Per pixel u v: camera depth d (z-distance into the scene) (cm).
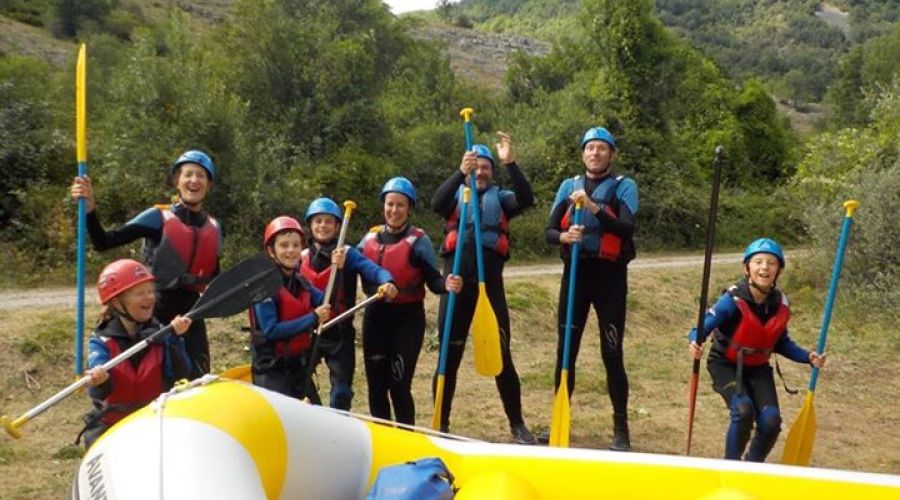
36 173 1582
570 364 567
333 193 2002
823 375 890
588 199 526
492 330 521
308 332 454
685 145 3180
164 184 1587
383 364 528
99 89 2009
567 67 3603
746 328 471
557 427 522
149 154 1591
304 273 516
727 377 486
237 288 382
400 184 520
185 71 1717
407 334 519
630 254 549
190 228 493
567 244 537
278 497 291
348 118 2130
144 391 375
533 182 2409
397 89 3072
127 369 371
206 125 1639
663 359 975
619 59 2748
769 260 470
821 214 1405
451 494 286
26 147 1582
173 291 490
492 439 633
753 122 3669
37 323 847
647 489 331
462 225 516
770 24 13600
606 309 552
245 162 1680
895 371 905
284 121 2086
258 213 1667
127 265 375
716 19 14338
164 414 281
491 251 555
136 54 1700
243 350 864
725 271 1703
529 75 3609
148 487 245
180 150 1614
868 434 698
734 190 3019
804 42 12950
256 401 301
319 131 2114
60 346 802
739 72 11456
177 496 241
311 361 457
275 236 448
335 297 501
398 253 512
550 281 1362
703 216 2581
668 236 2555
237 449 275
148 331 379
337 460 319
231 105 1719
